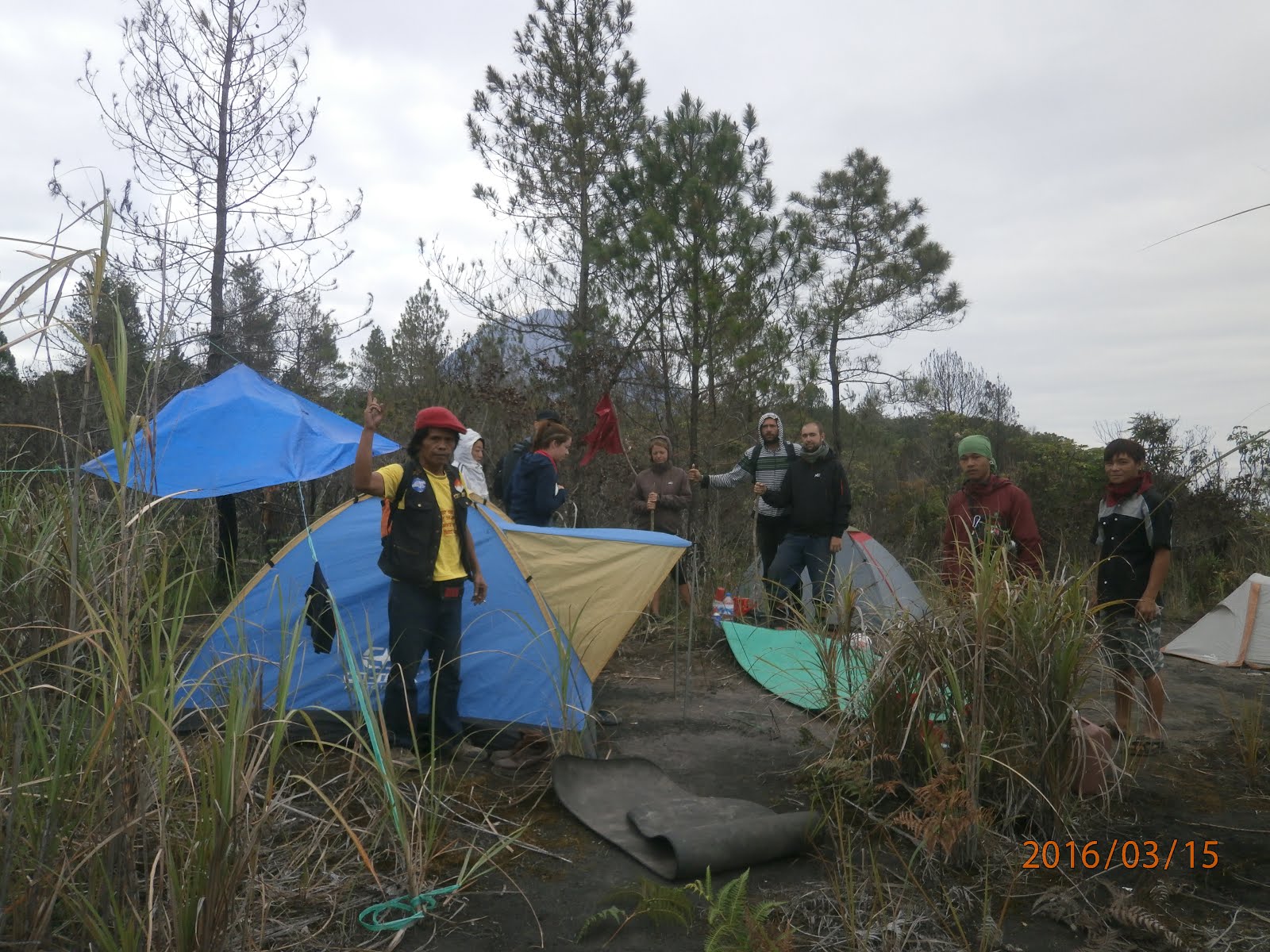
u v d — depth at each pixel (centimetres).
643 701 566
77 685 261
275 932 272
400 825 306
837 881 317
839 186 1958
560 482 1085
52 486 323
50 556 294
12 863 231
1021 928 292
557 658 481
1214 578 962
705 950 268
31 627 260
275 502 918
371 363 1698
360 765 401
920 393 2034
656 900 292
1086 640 361
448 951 275
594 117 1268
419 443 445
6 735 259
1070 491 1138
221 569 707
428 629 436
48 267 223
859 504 1420
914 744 376
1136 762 434
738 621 746
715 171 1033
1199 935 287
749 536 1044
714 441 1084
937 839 319
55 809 238
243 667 311
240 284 943
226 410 571
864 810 361
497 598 494
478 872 325
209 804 236
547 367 1138
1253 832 368
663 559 516
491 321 1266
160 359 262
